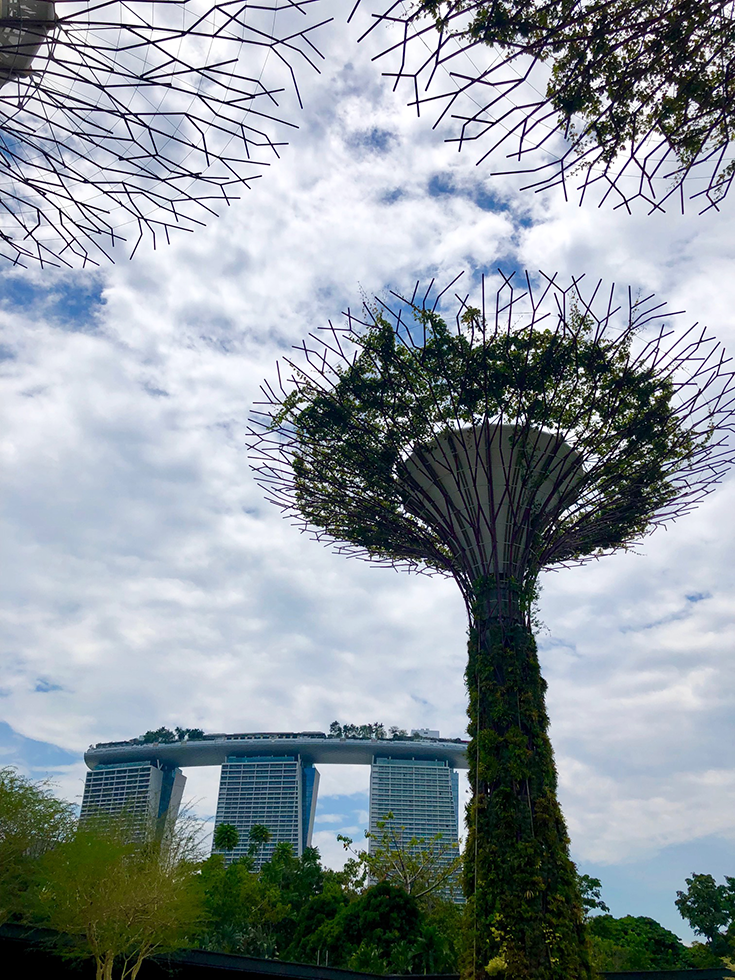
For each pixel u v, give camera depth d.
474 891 18.53
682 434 23.55
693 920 51.09
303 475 25.80
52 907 27.47
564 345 22.06
